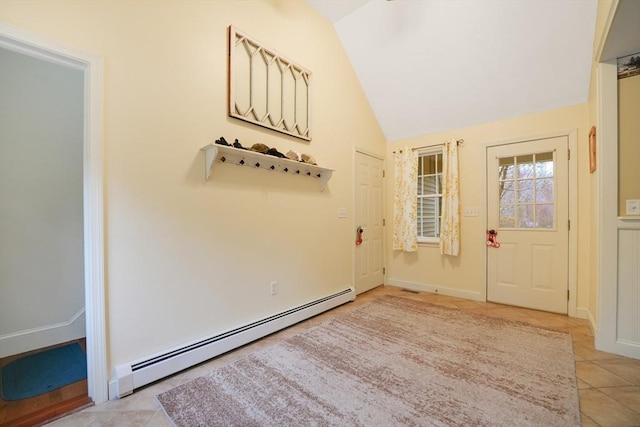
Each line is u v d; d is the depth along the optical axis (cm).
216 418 152
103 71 170
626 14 171
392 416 152
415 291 416
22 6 144
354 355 220
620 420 149
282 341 246
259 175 263
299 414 154
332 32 355
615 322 222
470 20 294
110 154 174
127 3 181
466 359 213
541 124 327
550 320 296
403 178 430
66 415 156
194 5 215
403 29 328
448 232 383
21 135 230
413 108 397
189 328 211
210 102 225
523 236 340
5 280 224
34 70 235
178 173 206
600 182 226
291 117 294
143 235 188
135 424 149
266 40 270
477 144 371
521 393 171
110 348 173
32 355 223
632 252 217
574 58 281
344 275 369
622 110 219
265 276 268
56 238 245
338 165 360
